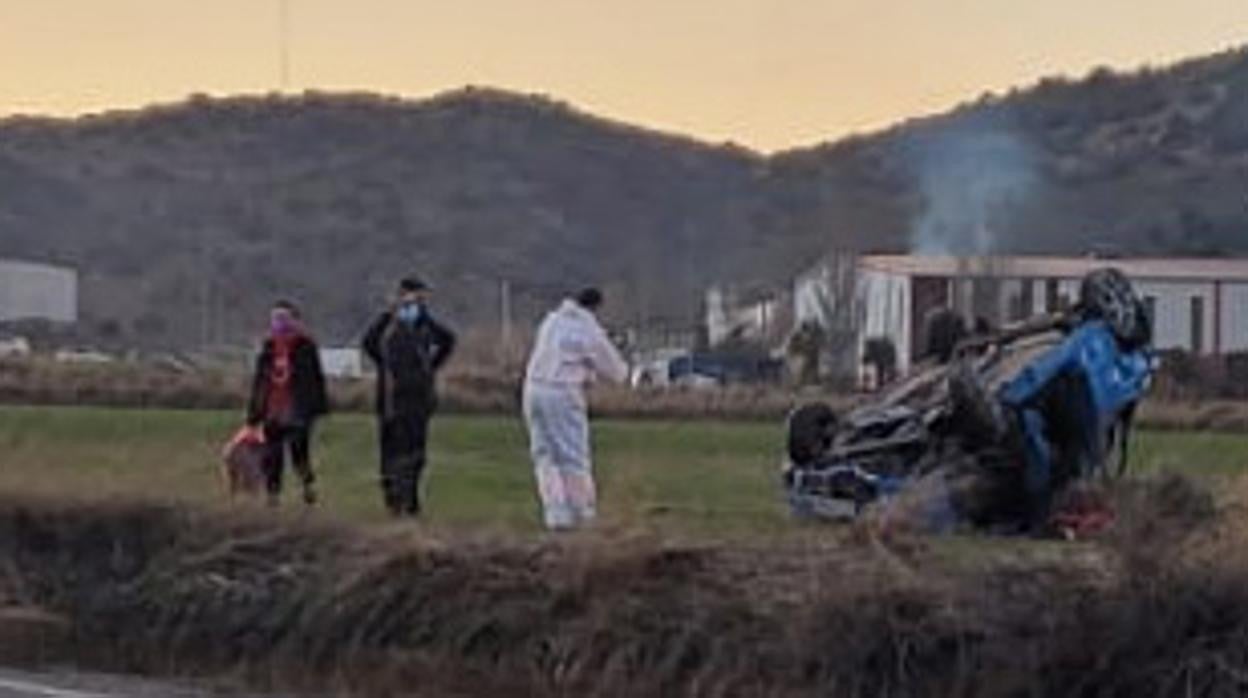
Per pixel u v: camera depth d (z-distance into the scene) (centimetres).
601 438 4912
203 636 2122
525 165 14175
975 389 2331
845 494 2389
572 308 2433
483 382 6347
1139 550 1781
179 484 2358
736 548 1961
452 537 2078
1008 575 1814
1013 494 2302
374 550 2088
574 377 2405
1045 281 10738
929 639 1794
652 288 13038
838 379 9356
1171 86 14850
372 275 13238
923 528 2198
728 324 12750
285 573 2116
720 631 1875
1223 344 11556
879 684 1797
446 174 14150
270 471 2572
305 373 2605
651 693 1875
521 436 4775
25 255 14275
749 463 3784
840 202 13850
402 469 2470
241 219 14088
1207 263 11869
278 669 2062
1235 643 1723
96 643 2177
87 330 13575
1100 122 14650
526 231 13575
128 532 2244
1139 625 1745
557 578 1980
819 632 1830
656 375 9469
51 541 2270
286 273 13412
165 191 14612
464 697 1962
